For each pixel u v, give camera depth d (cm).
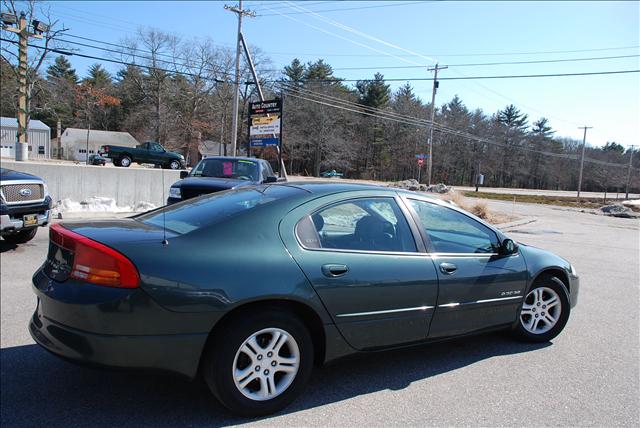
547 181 9888
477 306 404
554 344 474
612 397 360
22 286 618
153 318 278
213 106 6262
